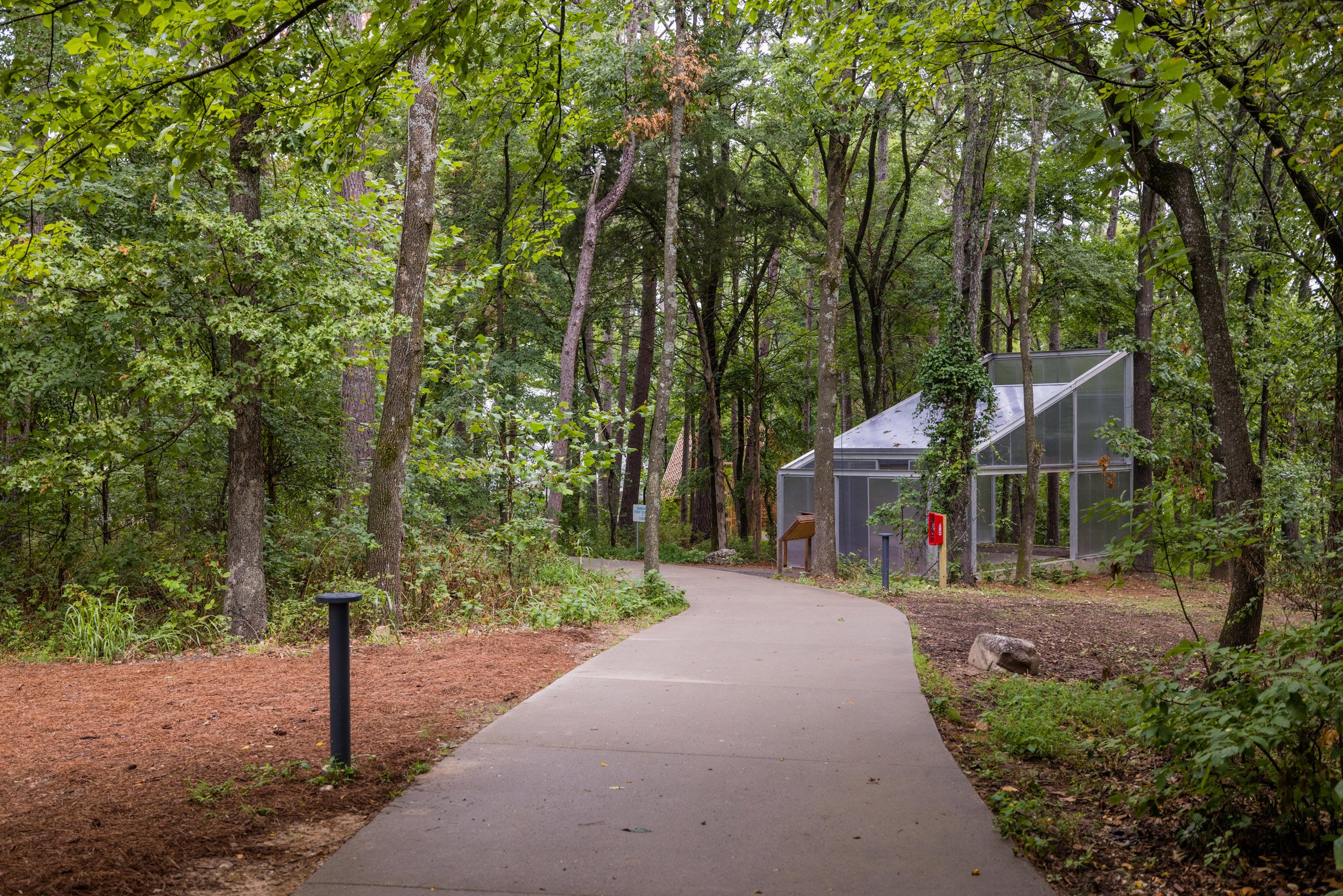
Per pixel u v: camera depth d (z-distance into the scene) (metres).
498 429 14.45
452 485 14.75
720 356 34.59
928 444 23.16
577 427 14.17
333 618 5.33
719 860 4.20
